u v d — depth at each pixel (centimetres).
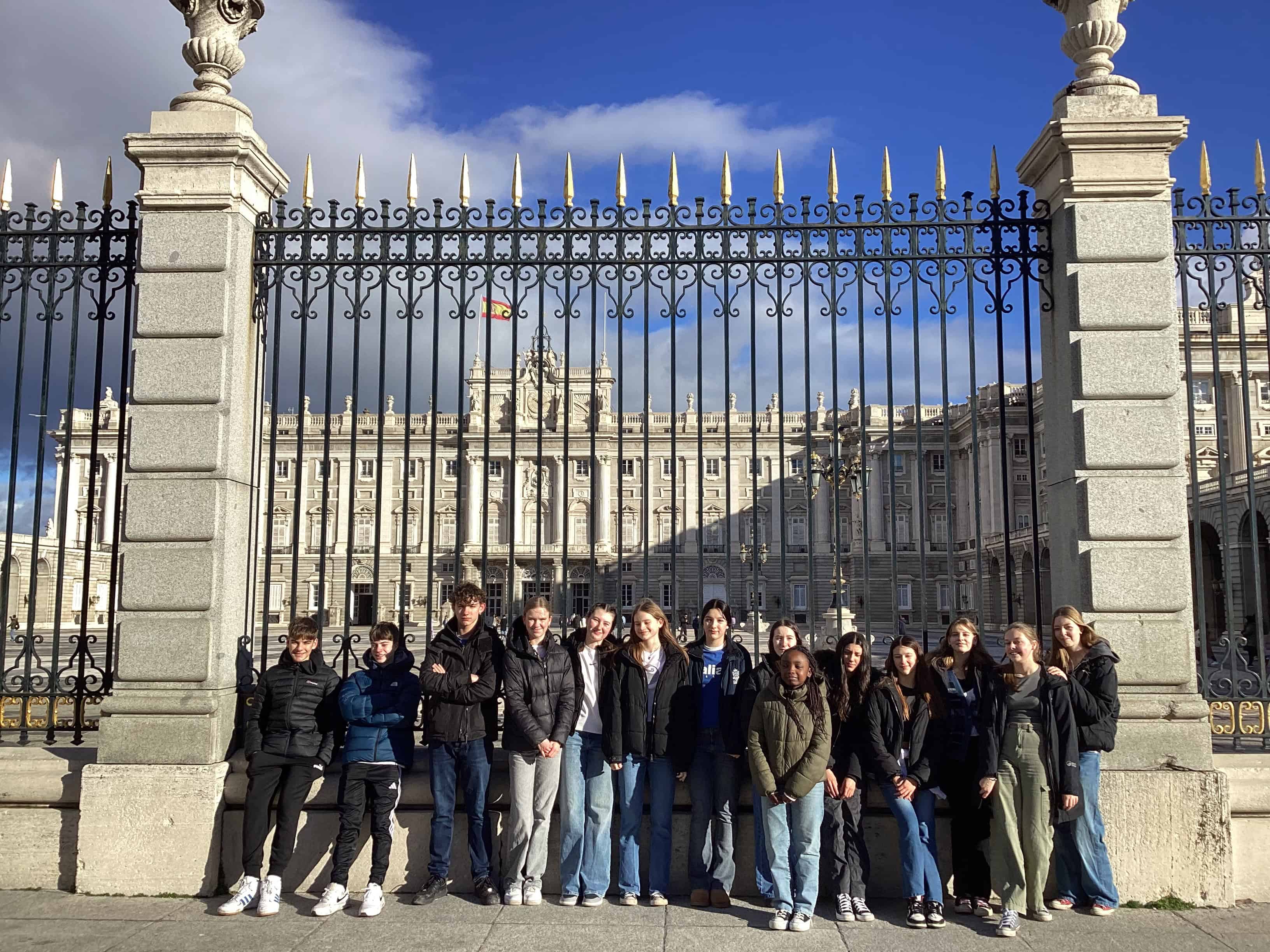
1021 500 5194
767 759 600
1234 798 633
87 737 820
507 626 673
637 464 6116
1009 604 643
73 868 653
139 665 657
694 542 6006
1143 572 646
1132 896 620
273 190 752
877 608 5797
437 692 626
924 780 601
